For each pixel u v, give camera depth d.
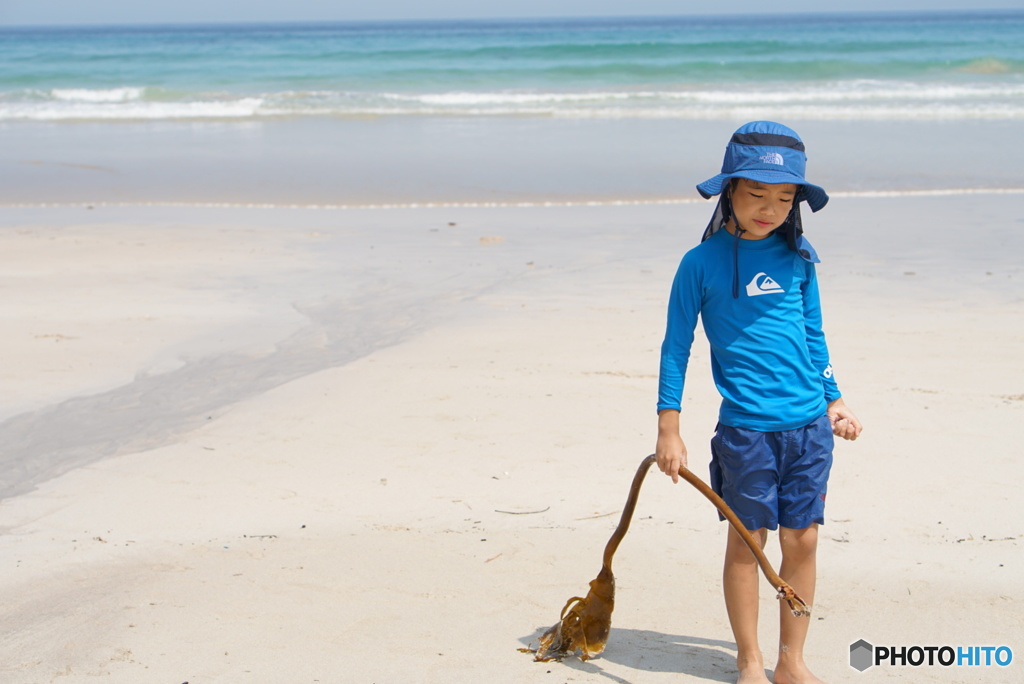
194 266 9.98
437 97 27.94
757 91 28.83
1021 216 12.30
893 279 9.12
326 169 16.94
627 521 3.07
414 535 4.22
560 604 3.62
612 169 16.56
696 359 6.79
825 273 9.42
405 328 7.69
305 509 4.50
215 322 7.93
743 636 3.06
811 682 3.02
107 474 4.96
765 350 2.95
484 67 37.34
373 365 6.65
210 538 4.21
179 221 12.70
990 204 13.20
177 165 17.50
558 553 4.05
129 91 29.20
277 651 3.24
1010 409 5.64
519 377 6.36
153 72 37.22
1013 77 32.19
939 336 7.19
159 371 6.73
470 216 12.98
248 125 23.23
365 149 19.22
